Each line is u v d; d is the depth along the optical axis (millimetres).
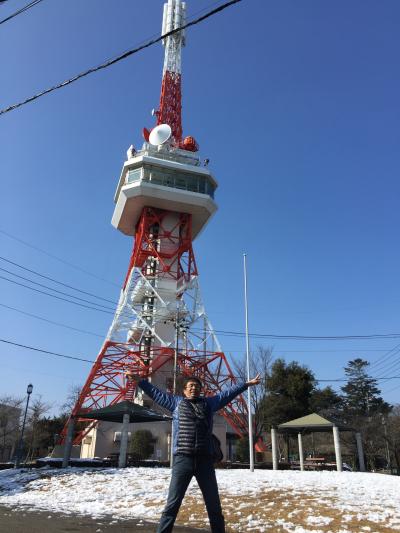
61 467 25922
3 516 10078
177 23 69062
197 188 55750
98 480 18688
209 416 5781
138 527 8992
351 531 8875
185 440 5566
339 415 63188
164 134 56406
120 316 50719
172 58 67938
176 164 55438
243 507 11594
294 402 50344
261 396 43188
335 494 13688
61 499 15008
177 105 65125
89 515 10961
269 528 9211
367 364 81938
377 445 55156
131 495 14688
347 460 55188
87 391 46438
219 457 5758
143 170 54656
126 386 47000
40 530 8242
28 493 17016
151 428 43469
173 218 56438
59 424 64625
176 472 5488
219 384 45250
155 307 50438
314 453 58094
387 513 10484
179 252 54094
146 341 50656
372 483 17484
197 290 52812
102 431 43594
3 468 32188
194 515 10859
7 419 61500
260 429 42219
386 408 75688
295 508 11234
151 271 53906
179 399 6000
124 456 24625
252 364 44188
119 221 58406
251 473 22594
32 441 59500
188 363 46469
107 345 48375
